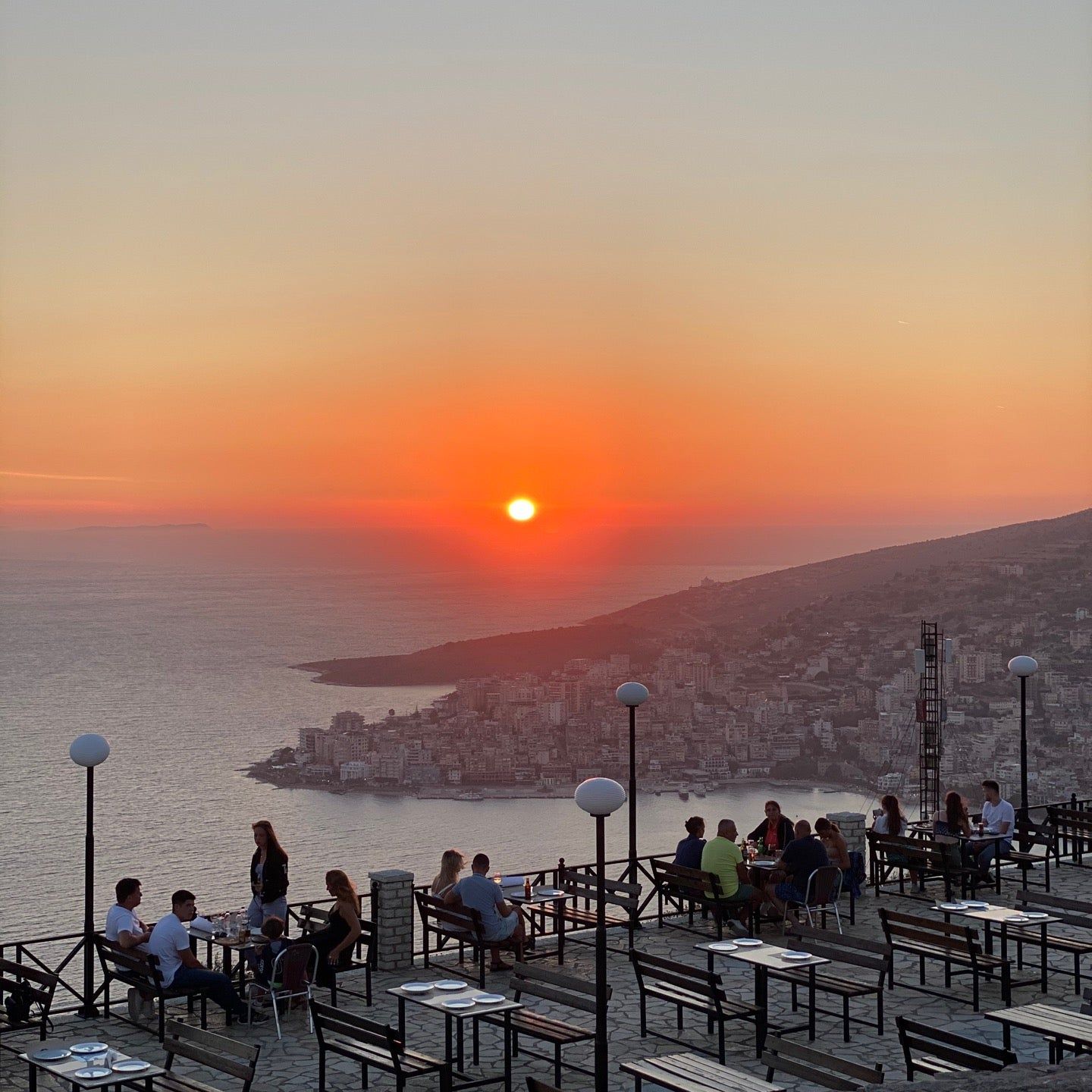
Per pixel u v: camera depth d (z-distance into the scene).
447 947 14.20
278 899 12.51
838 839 14.83
